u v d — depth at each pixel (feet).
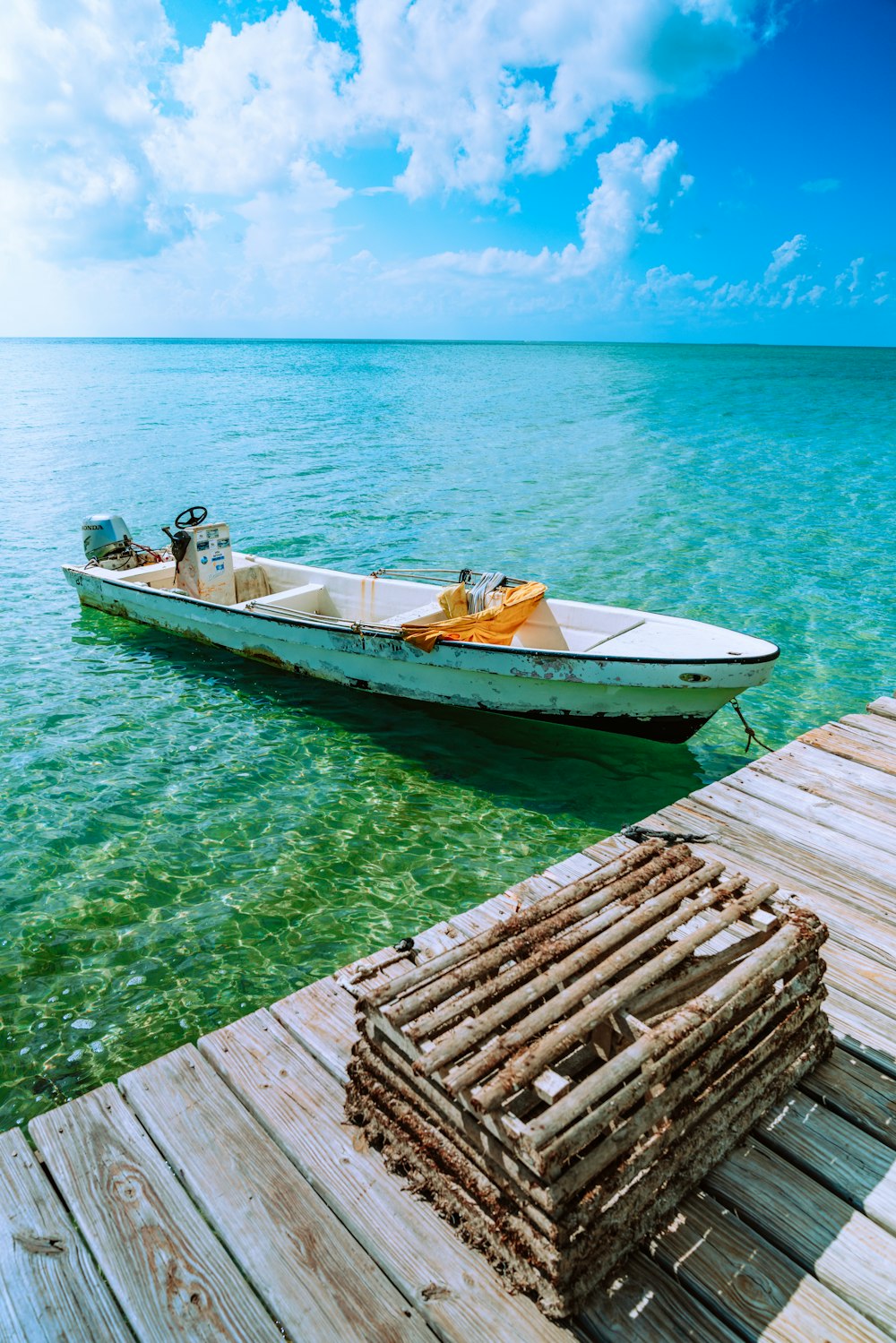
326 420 123.03
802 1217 8.14
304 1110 9.59
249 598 37.22
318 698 30.48
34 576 47.39
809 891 13.62
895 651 34.96
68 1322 7.55
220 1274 7.89
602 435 103.96
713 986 8.46
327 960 17.52
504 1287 7.56
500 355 504.02
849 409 140.77
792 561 47.93
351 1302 7.56
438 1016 8.03
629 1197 7.44
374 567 47.03
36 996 16.66
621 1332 7.17
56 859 21.07
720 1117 8.35
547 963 8.71
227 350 628.28
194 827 22.50
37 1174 9.05
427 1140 8.14
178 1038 15.62
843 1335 7.14
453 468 80.07
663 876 9.94
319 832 22.25
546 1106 8.17
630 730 25.55
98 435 106.83
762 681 23.56
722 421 120.67
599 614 27.76
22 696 30.91
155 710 29.63
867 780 17.57
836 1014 10.93
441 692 27.71
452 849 21.49
